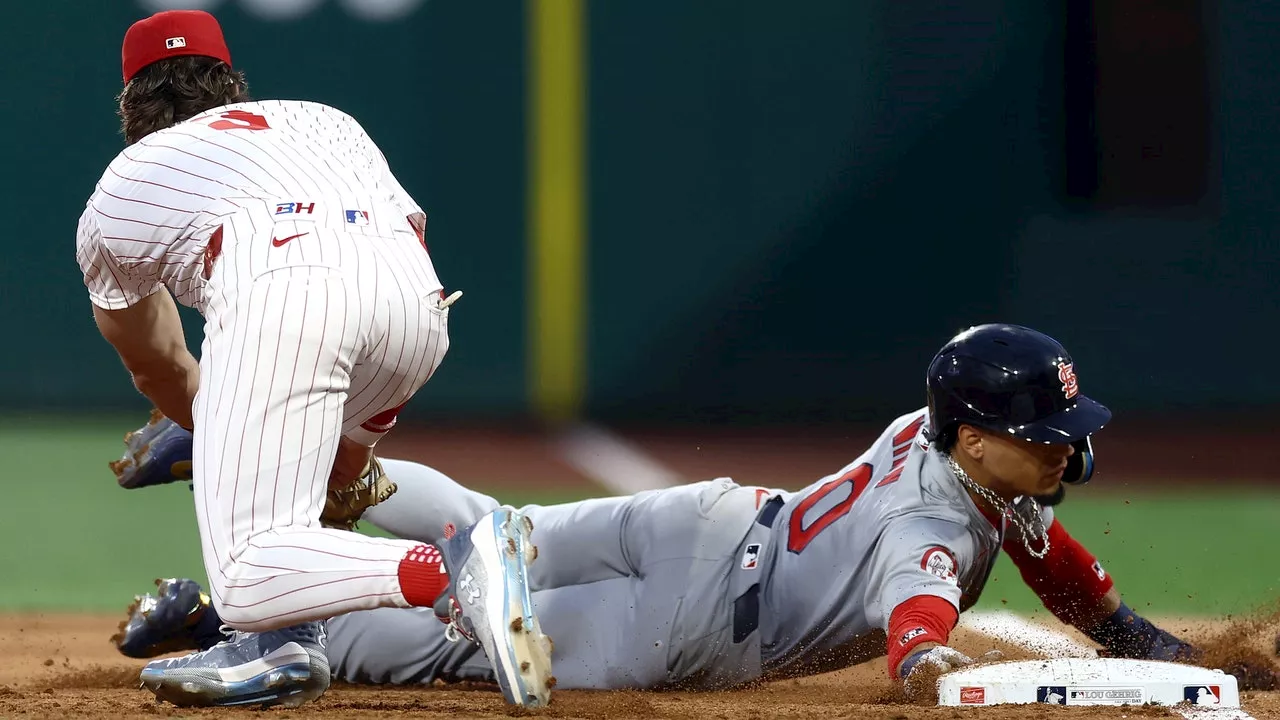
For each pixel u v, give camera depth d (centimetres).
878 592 1155
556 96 5088
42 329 4875
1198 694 1061
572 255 5134
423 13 5012
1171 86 4966
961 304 5056
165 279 1144
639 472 4003
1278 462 4166
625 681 1316
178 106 1244
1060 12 4959
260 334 1023
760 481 3791
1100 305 5028
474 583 988
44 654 1738
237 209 1088
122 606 2194
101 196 1141
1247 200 4956
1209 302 4994
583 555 1339
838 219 5084
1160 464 4169
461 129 5078
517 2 5047
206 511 1024
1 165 4822
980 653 1600
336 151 1167
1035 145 5000
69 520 3092
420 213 1201
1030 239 5031
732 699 1245
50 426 4644
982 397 1137
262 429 1015
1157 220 5003
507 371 5153
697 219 5125
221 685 1095
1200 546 2833
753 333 5138
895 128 5047
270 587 1008
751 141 5094
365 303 1055
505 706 1127
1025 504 1245
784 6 5053
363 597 1007
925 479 1180
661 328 5156
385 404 1152
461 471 4006
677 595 1279
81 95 4825
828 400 5106
